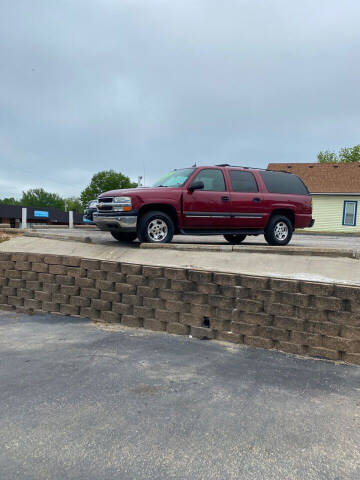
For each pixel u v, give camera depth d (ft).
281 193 28.94
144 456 8.68
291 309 16.66
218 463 8.48
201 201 25.61
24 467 8.21
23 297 24.36
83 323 21.25
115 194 24.71
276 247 21.75
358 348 15.24
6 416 10.39
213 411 10.87
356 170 90.99
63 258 22.82
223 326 18.17
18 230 32.27
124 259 23.02
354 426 10.19
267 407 11.19
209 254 22.33
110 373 13.56
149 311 20.04
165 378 13.20
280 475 8.12
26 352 15.85
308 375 13.84
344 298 15.60
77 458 8.55
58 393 11.85
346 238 55.36
